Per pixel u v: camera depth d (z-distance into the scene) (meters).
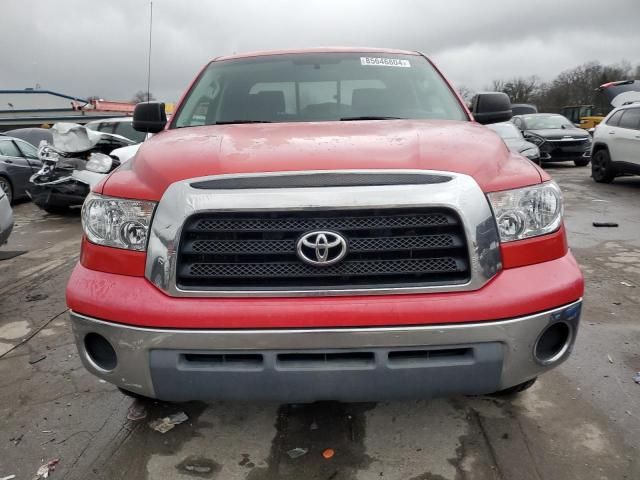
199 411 2.68
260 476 2.21
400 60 3.61
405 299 1.86
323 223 1.86
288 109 3.21
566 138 15.16
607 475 2.16
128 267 1.99
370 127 2.58
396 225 1.86
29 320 4.04
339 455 2.33
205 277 1.90
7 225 4.68
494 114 3.48
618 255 5.46
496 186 1.98
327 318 1.83
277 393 1.90
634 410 2.61
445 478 2.17
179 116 3.30
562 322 1.98
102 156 8.45
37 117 31.88
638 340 3.40
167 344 1.88
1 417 2.68
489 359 1.88
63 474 2.24
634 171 10.59
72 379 3.06
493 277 1.91
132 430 2.54
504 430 2.47
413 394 1.91
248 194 1.86
